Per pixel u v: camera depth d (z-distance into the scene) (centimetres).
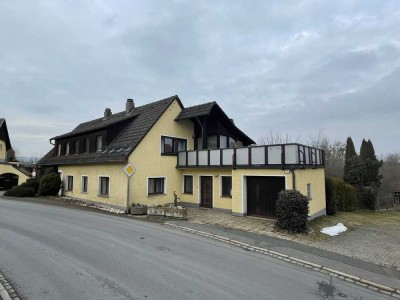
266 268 757
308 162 1566
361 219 1842
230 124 2111
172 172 1977
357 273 758
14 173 3219
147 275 643
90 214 1486
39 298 506
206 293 567
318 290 634
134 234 1050
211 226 1275
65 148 2506
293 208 1212
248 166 1538
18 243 854
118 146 1856
